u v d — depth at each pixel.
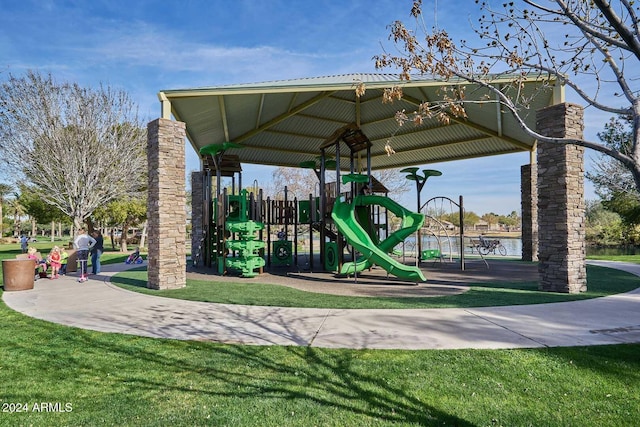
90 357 4.70
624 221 28.62
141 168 23.73
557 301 7.67
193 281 11.62
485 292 8.98
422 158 22.70
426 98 15.64
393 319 6.31
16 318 6.91
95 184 21.52
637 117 3.59
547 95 11.88
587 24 3.80
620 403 3.42
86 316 6.92
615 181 23.64
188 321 6.40
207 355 4.69
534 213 17.56
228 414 3.27
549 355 4.47
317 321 6.27
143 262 19.66
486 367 4.16
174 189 10.13
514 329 5.60
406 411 3.31
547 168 9.19
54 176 20.81
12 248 35.88
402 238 11.16
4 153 19.80
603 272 12.68
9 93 19.56
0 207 51.06
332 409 3.34
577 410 3.31
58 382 3.98
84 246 12.17
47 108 19.92
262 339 5.29
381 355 4.54
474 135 18.53
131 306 7.75
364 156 23.66
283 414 3.26
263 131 19.34
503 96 4.27
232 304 7.79
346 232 11.56
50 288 10.70
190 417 3.22
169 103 10.43
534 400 3.49
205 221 16.81
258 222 13.29
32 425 3.12
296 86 11.07
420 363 4.28
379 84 11.41
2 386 3.89
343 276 12.81
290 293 9.15
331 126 20.14
